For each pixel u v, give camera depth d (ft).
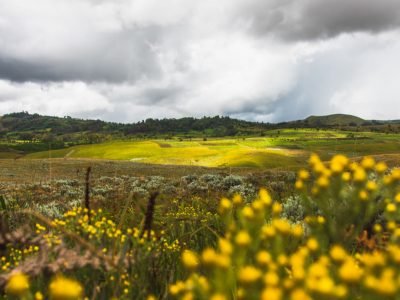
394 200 6.82
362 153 339.36
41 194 52.13
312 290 4.28
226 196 40.45
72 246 9.84
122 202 27.22
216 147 465.06
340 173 7.15
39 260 7.75
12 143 643.45
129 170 159.22
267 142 529.04
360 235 8.49
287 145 491.31
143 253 8.98
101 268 8.00
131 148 397.19
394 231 6.64
